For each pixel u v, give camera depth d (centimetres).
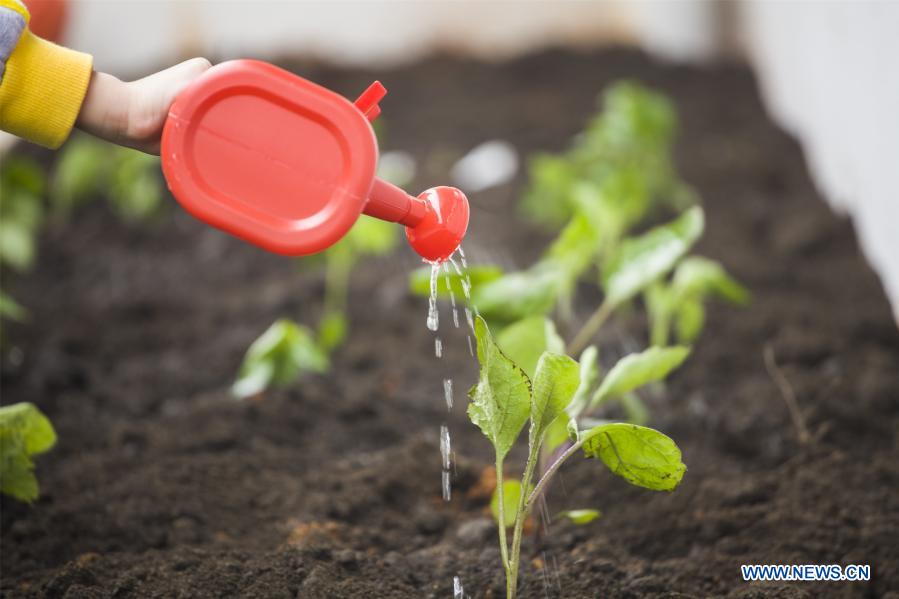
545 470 168
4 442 166
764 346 215
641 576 168
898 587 167
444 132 359
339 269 263
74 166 294
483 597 165
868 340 215
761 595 163
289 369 200
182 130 148
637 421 184
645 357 166
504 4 441
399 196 154
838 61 275
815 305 230
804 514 176
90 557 169
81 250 284
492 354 153
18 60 149
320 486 185
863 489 181
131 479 185
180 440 195
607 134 284
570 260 201
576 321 230
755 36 404
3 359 219
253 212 149
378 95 153
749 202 293
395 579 167
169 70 153
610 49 434
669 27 436
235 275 270
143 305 249
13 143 343
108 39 409
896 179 220
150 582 165
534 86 401
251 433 197
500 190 314
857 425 192
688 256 260
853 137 260
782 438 191
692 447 193
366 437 199
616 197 256
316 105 148
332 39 441
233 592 163
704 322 225
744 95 388
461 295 181
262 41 436
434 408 204
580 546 173
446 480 165
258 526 178
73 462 191
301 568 166
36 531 174
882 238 235
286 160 149
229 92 148
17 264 251
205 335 238
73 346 229
